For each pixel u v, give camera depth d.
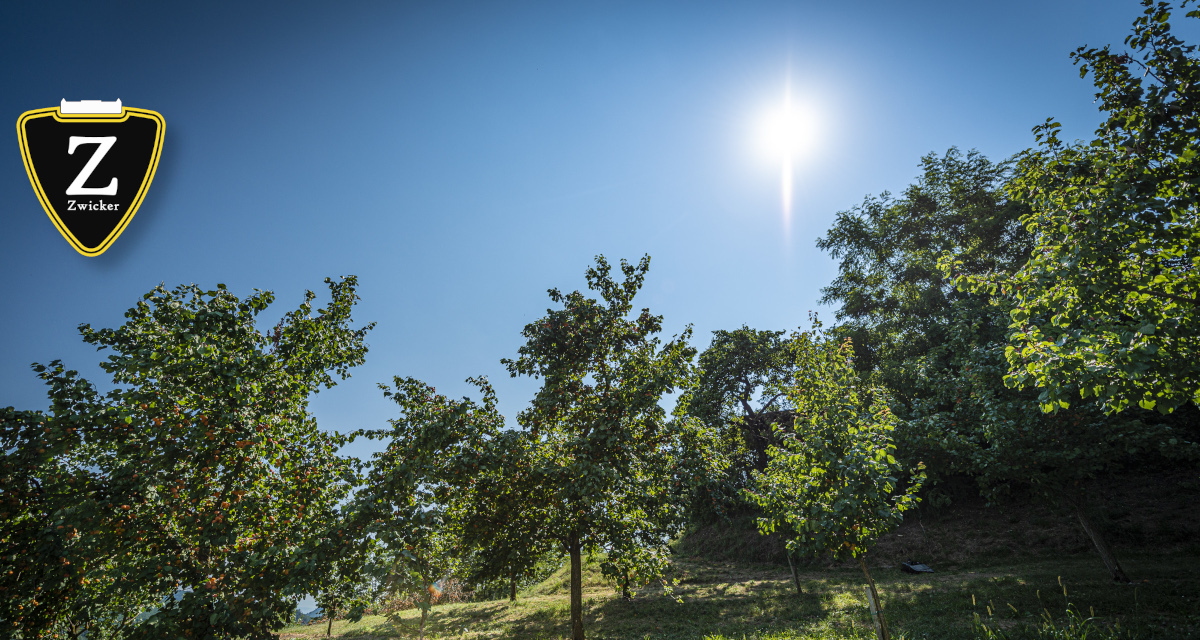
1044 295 9.43
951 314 24.67
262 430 9.30
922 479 10.15
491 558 14.32
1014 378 9.79
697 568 31.27
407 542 8.77
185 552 8.41
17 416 7.33
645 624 16.47
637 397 13.40
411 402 13.21
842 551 10.04
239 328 9.41
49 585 7.11
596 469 11.72
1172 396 7.88
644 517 14.44
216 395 8.85
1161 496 21.09
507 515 13.23
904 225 33.12
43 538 7.03
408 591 8.58
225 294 9.87
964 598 14.35
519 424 15.23
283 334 11.31
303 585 8.10
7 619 7.11
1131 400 8.15
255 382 9.74
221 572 8.38
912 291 30.33
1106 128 9.06
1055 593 13.26
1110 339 7.88
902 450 17.14
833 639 11.77
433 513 9.00
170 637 7.41
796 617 15.16
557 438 14.97
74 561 7.41
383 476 10.45
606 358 15.52
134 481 7.99
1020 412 15.03
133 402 8.48
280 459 9.83
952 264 11.64
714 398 39.28
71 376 7.98
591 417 14.32
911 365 23.30
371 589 9.35
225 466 9.19
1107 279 8.68
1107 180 9.03
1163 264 8.70
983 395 15.90
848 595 17.34
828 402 10.62
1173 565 15.56
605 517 13.22
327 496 10.16
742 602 18.58
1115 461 15.52
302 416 10.52
